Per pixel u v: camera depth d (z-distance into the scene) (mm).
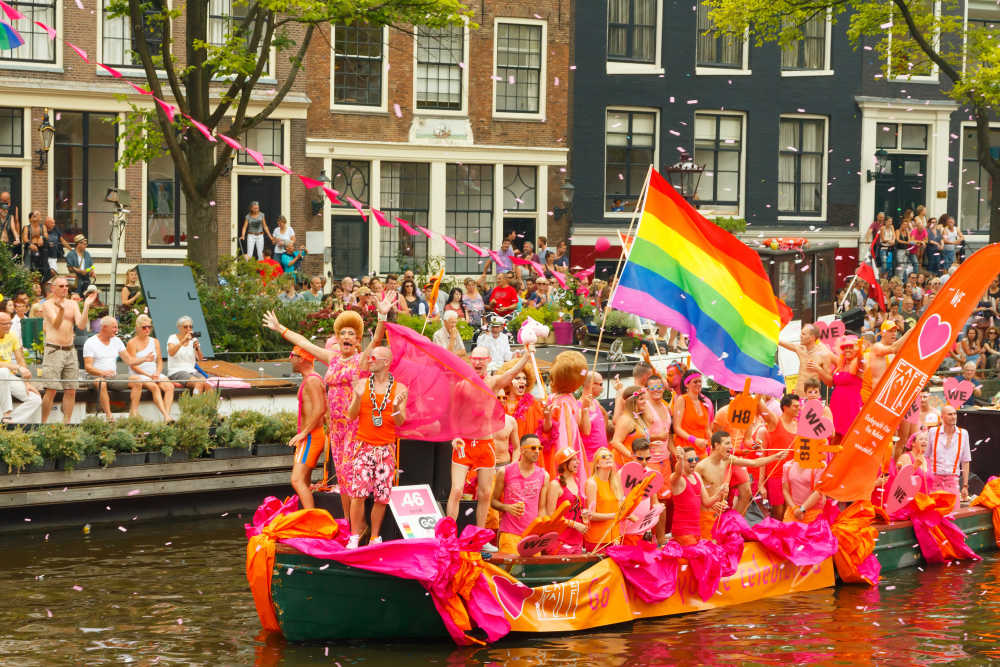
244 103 21109
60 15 24219
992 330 22891
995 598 12383
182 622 11023
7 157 24109
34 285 20641
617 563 11195
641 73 30141
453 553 10172
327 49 26953
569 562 10836
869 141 32156
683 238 12812
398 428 10320
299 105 26531
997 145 33969
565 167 29625
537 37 29172
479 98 28641
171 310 19219
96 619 11109
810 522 12703
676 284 12727
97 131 24922
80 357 18219
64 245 23516
